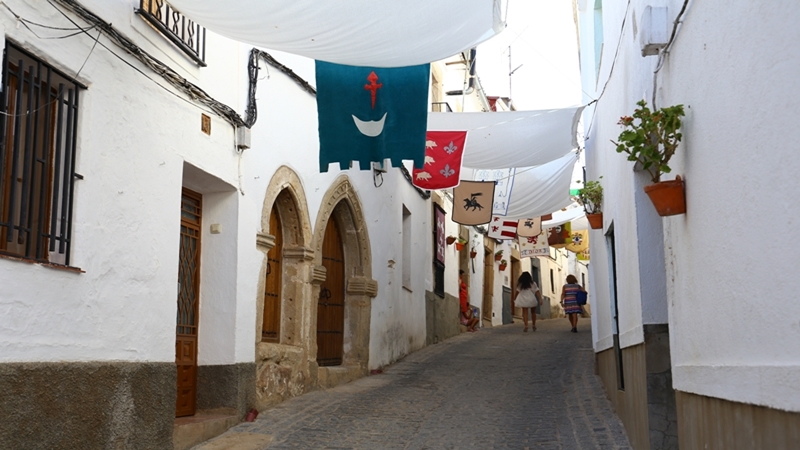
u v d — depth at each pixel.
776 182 3.03
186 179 7.80
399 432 7.96
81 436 5.34
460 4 5.59
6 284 4.70
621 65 7.29
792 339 2.91
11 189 4.86
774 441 3.10
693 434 4.72
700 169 4.30
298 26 5.84
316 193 10.48
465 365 13.52
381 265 13.32
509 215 14.83
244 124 8.27
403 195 15.28
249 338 8.40
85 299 5.55
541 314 31.66
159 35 6.78
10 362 4.71
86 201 5.60
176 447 6.78
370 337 12.45
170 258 6.86
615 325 8.80
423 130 8.73
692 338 4.66
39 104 5.20
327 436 7.65
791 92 2.81
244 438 7.37
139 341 6.29
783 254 2.98
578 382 11.31
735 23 3.51
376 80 8.80
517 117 10.45
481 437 7.77
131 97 6.26
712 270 4.11
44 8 5.16
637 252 6.25
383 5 5.52
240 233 8.27
